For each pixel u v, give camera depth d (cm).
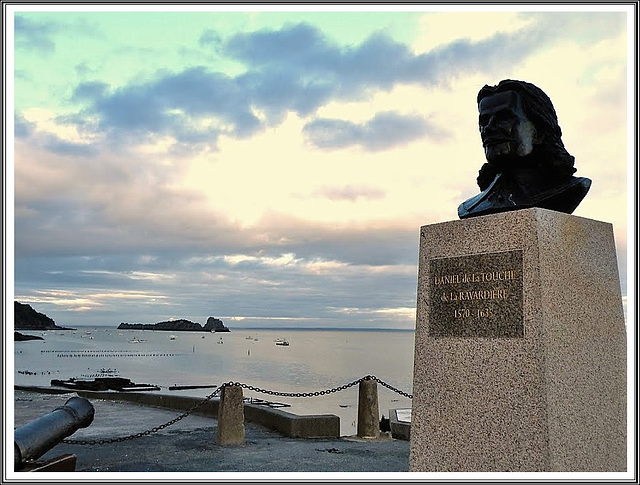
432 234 614
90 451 1069
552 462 492
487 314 553
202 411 1553
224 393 1147
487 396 538
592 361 548
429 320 599
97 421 1433
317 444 1141
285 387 3494
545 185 593
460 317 573
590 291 564
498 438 524
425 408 583
